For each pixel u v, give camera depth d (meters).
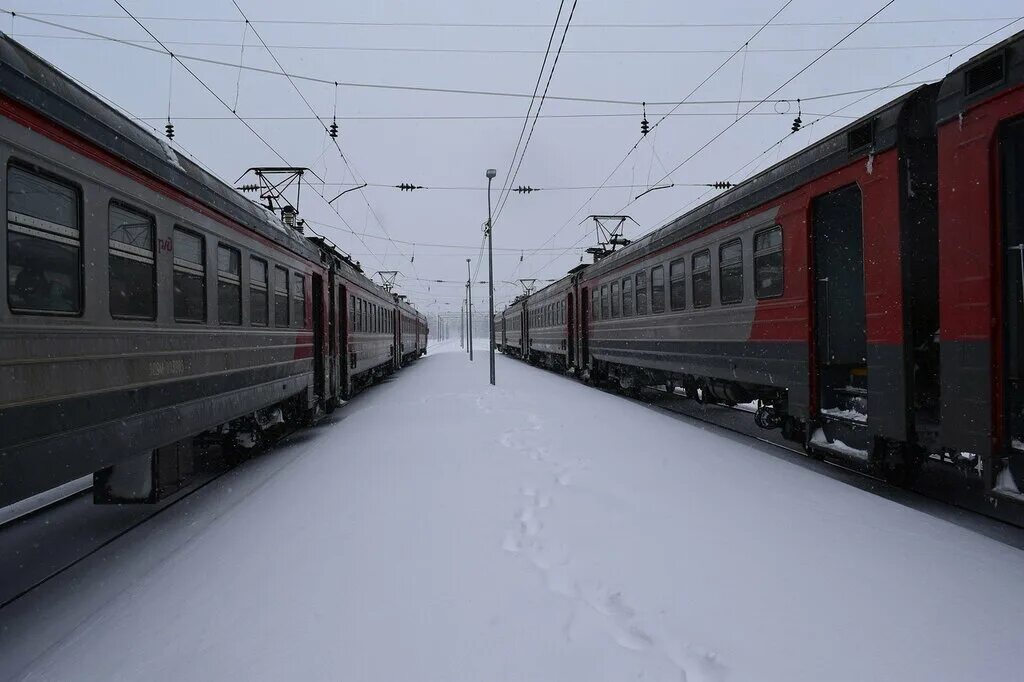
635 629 2.74
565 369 20.56
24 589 3.76
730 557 3.55
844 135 5.53
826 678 2.37
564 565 3.47
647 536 3.90
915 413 4.86
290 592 3.28
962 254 4.16
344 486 5.53
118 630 3.00
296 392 8.70
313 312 10.21
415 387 16.31
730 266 7.87
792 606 2.94
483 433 8.11
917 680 2.36
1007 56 3.83
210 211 5.68
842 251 6.23
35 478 3.30
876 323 5.14
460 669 2.47
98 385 3.88
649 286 11.00
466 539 3.96
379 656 2.59
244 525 4.55
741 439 8.09
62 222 3.62
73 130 3.68
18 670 2.79
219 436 6.99
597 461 6.13
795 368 6.38
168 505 5.59
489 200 17.34
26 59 3.40
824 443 5.98
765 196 6.90
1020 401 3.94
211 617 3.04
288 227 8.64
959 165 4.19
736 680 2.35
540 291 25.62
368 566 3.58
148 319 4.56
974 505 4.84
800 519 4.23
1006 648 2.59
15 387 3.16
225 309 6.04
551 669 2.45
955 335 4.21
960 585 3.18
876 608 2.93
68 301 3.65
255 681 2.46
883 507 4.51
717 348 8.27
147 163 4.55
